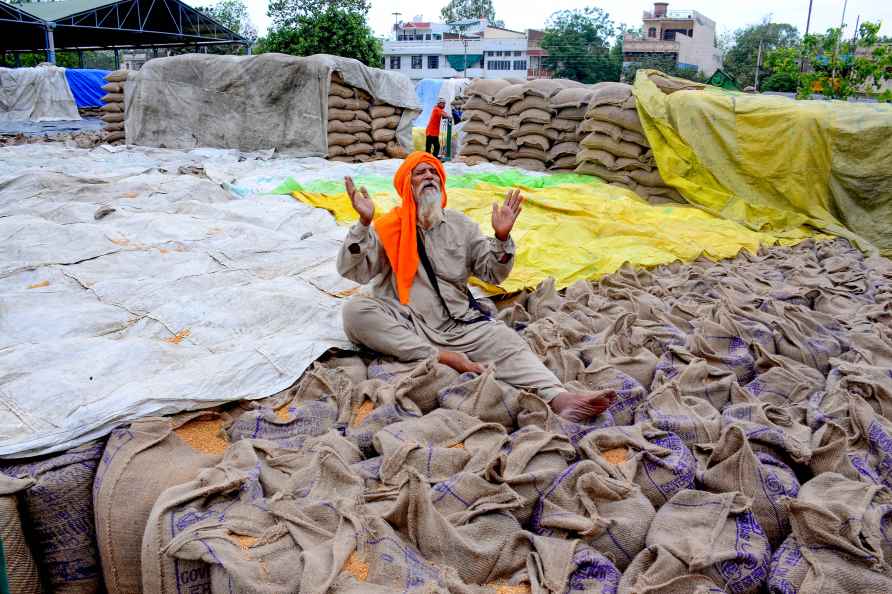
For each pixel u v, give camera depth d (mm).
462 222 3816
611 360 3680
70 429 2637
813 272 5984
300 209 6520
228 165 10047
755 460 2582
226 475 2432
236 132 11883
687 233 6879
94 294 4242
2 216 5918
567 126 9766
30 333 3648
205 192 7270
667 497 2623
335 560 2035
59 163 9672
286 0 33250
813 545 2309
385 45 51375
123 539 2393
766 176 8109
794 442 2873
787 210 8125
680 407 3172
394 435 2734
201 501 2311
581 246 6086
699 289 5309
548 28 48688
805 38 17141
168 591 2111
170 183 7348
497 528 2324
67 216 5910
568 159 9867
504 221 3607
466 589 2049
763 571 2209
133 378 3162
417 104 12398
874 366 3789
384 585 2012
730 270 5875
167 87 12203
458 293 3803
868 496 2439
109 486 2441
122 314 3982
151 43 29891
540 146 9961
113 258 4816
